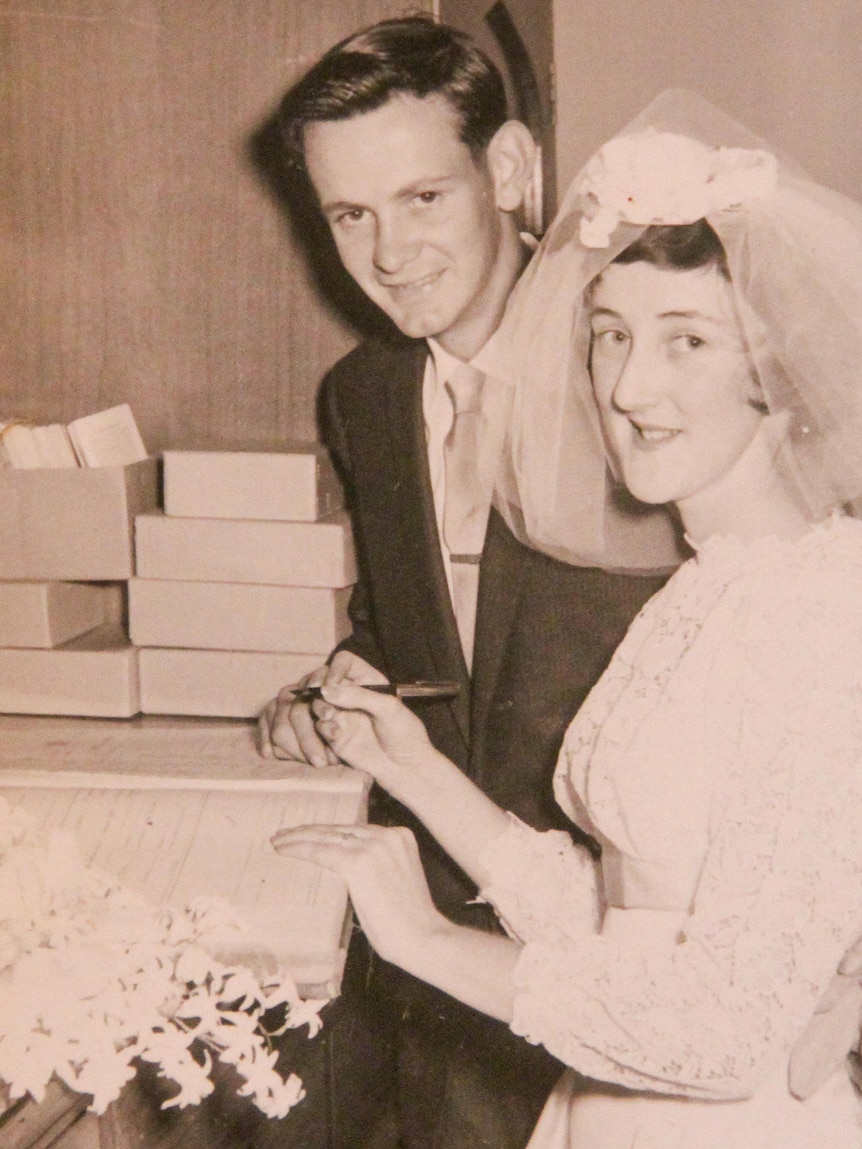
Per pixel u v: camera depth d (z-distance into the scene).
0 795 1.35
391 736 1.41
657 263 1.07
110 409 1.84
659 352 1.09
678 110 1.20
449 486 1.66
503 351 1.47
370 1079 2.14
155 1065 1.29
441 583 1.66
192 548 1.73
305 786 1.38
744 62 3.29
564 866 1.35
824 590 1.03
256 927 1.05
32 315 1.92
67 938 0.97
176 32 1.83
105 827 1.27
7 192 1.88
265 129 1.84
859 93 3.24
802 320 1.06
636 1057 0.98
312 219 1.86
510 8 2.46
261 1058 0.94
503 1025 1.72
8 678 1.73
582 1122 1.23
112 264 1.90
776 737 0.99
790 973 0.95
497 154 1.58
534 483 1.36
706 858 1.04
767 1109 1.12
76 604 1.80
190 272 1.91
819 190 1.08
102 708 1.72
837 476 1.08
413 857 1.19
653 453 1.12
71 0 1.82
